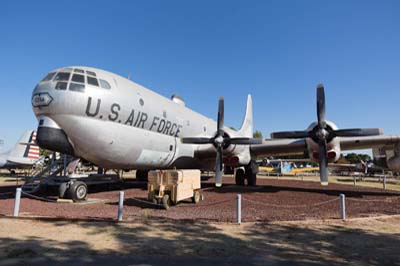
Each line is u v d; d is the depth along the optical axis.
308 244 5.41
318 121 12.25
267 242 5.52
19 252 4.71
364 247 5.25
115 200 11.28
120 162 12.11
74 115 10.10
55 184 11.87
